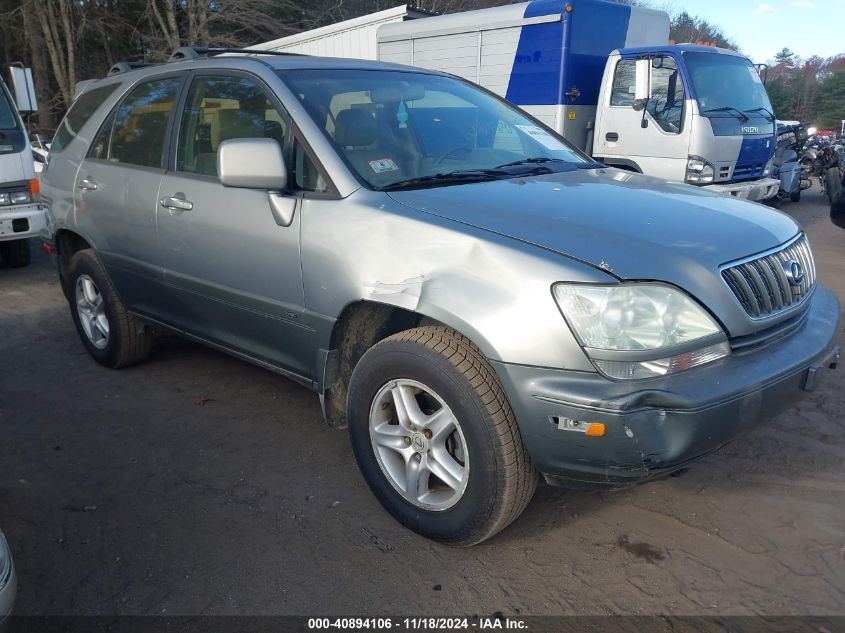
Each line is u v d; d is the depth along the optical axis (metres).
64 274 5.16
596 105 9.35
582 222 2.75
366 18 11.55
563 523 3.11
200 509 3.25
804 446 3.68
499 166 3.64
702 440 2.47
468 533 2.80
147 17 23.64
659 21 9.89
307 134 3.32
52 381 4.75
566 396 2.43
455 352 2.68
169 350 5.25
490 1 26.88
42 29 22.84
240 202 3.49
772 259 2.88
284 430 4.00
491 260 2.62
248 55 4.06
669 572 2.78
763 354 2.70
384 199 3.05
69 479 3.52
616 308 2.43
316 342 3.27
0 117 7.56
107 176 4.42
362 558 2.90
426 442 2.88
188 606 2.64
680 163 8.34
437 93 4.01
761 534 3.00
